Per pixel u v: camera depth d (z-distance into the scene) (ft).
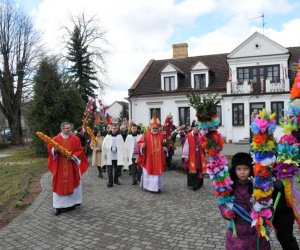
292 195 13.43
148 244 18.74
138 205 27.22
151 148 32.27
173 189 33.30
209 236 19.63
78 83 118.21
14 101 122.52
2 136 123.34
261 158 11.70
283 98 96.43
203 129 12.64
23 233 21.43
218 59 116.16
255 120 12.01
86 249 18.47
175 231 20.66
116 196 30.71
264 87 98.27
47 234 21.11
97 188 34.78
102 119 54.13
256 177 11.92
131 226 21.91
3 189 38.27
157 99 112.78
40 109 69.41
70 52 119.55
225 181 12.19
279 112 96.99
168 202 27.94
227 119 101.60
